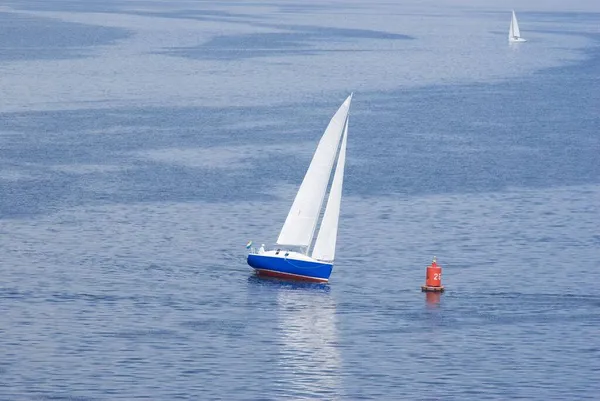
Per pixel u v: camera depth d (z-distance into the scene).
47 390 183.75
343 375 193.25
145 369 193.75
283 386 187.75
